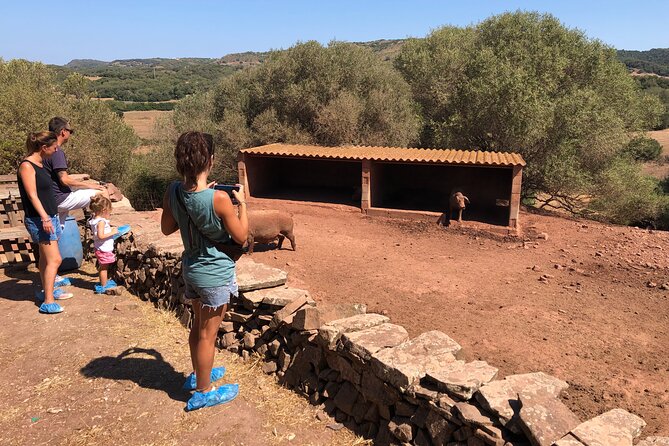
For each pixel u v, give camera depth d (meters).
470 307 5.94
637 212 18.02
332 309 4.17
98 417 3.67
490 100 16.75
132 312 5.66
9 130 14.33
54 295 5.92
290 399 4.00
